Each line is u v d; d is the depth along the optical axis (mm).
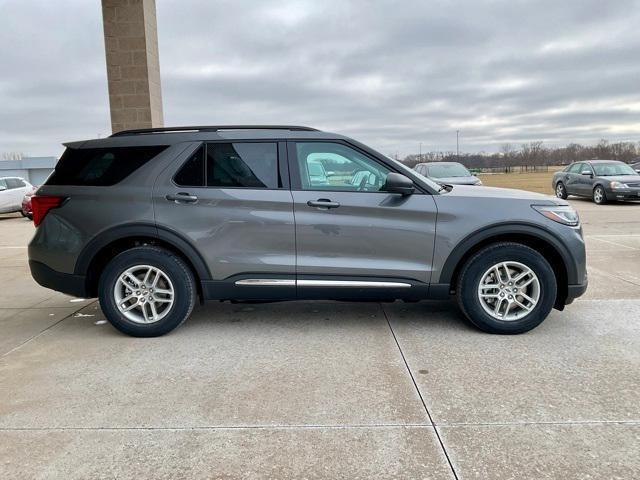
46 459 2693
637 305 5262
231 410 3188
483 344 4238
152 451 2752
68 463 2656
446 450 2707
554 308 4805
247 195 4395
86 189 4504
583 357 3916
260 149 4484
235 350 4223
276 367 3850
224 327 4828
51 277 4598
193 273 4570
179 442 2836
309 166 4484
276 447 2768
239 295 4508
